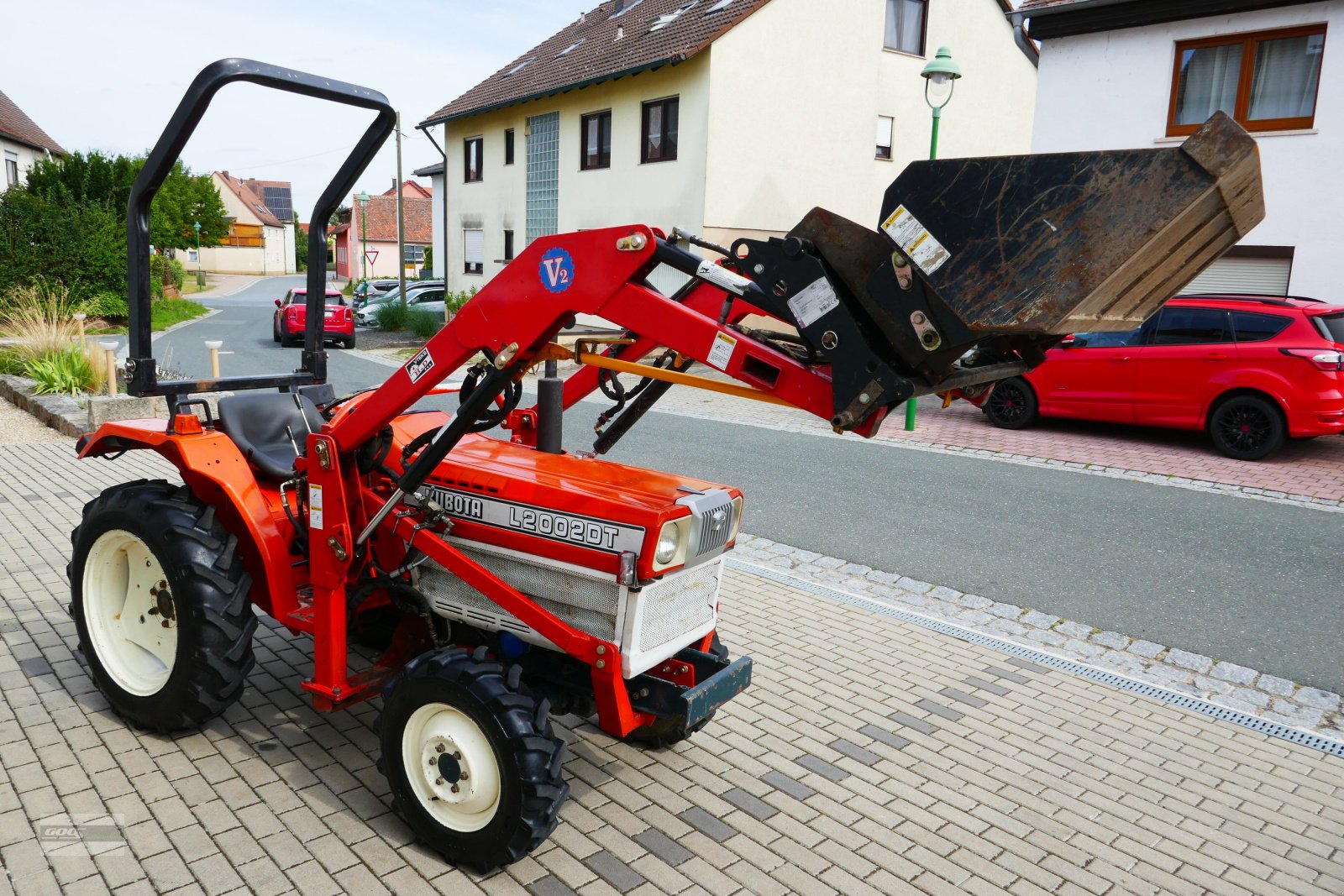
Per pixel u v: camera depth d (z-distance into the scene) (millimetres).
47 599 5141
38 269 23812
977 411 13523
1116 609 5770
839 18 19203
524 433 4105
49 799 3268
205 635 3426
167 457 3729
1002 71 22031
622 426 3611
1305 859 3295
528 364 2984
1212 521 7730
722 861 3109
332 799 3350
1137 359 10789
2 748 3590
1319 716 4461
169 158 3328
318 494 3268
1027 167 2037
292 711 3980
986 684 4664
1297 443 11266
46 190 27422
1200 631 5449
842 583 6113
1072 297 1971
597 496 3090
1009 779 3750
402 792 3100
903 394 2197
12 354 13633
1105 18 13547
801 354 2559
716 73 17703
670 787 3561
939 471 9430
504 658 3416
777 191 19125
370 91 3686
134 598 3875
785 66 18625
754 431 11531
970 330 2102
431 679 2980
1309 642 5320
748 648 4949
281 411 4082
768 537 7070
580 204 22234
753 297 2475
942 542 7043
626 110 20172
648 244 2547
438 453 3072
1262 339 10016
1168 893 3074
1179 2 12820
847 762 3814
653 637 3164
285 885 2869
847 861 3150
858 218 20516
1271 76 12531
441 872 2980
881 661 4887
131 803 3266
